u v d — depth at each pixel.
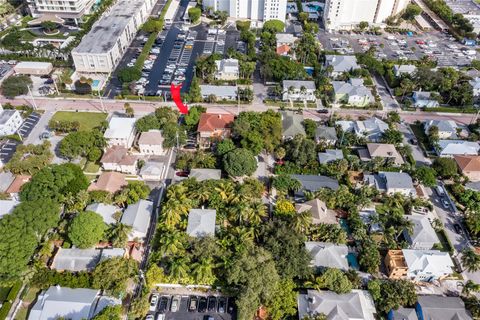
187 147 164.38
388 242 121.25
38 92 197.38
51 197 128.12
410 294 106.94
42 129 172.88
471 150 162.50
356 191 142.00
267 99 197.25
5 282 106.25
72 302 101.75
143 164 153.88
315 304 103.69
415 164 159.00
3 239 106.12
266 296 103.81
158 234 123.25
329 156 155.25
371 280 111.19
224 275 110.44
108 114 183.00
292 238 114.00
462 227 134.38
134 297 109.69
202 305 109.12
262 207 126.56
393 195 137.12
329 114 188.00
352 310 102.50
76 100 192.88
